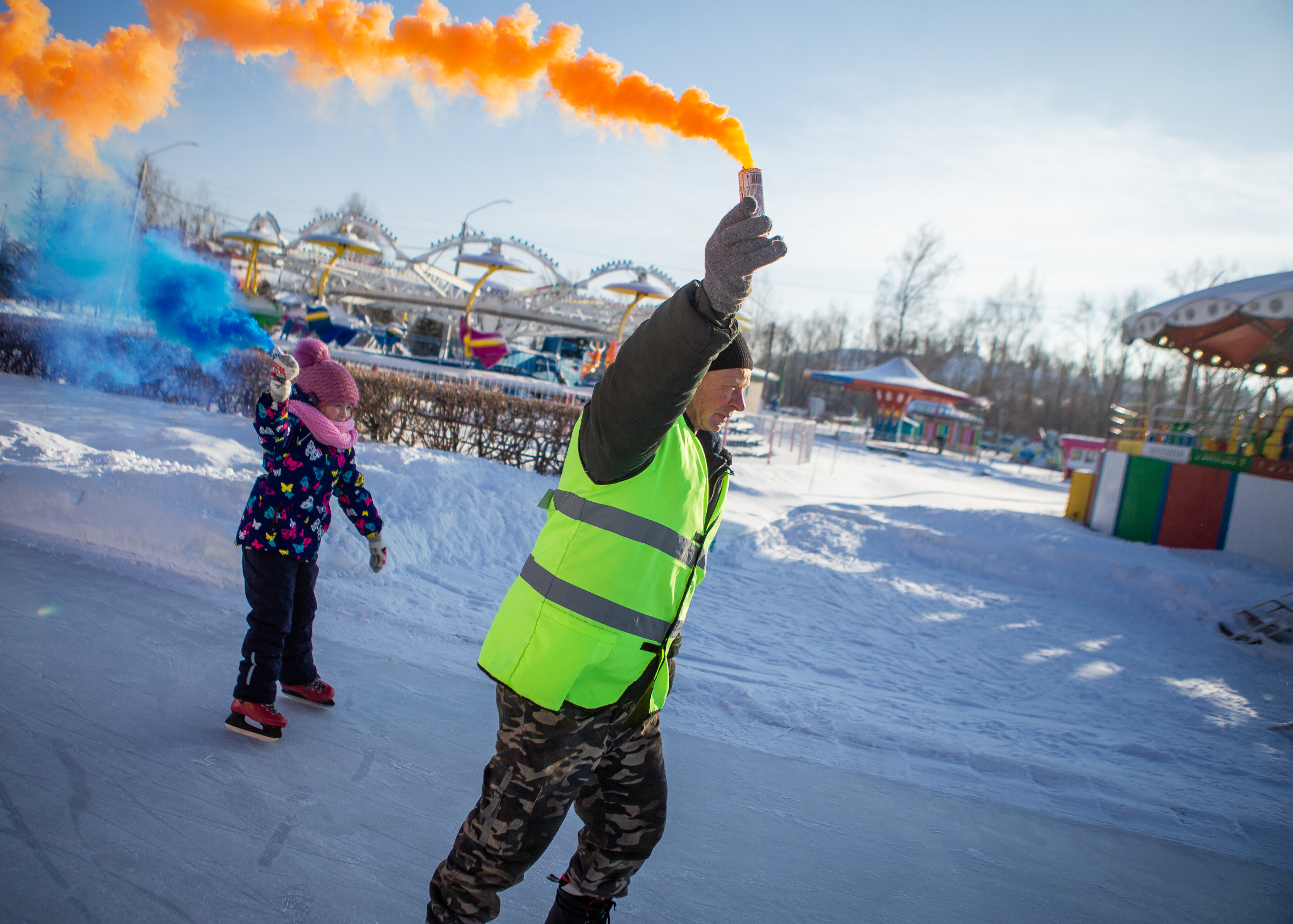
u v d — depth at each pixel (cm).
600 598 173
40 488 518
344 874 241
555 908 201
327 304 3053
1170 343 1509
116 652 369
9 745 280
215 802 268
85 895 214
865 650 657
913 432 4628
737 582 847
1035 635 797
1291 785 464
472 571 645
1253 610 902
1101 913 291
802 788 358
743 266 137
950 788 384
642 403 148
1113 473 1334
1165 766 469
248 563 321
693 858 285
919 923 267
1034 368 7188
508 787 178
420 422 1162
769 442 2162
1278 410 1263
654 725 198
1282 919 306
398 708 369
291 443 320
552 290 2948
